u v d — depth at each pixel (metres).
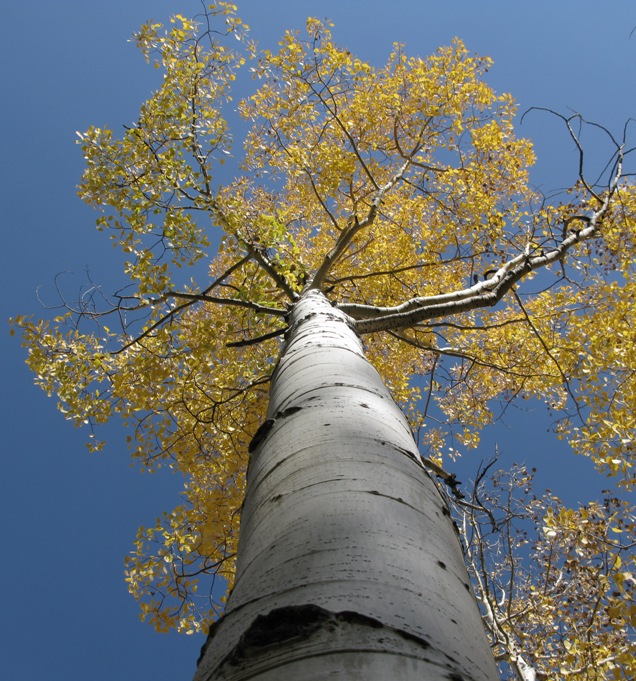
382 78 7.32
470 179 6.77
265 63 6.39
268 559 1.19
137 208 4.84
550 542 5.09
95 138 5.04
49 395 5.50
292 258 6.38
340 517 1.23
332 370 2.33
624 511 4.54
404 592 1.01
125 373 5.31
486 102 7.12
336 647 0.86
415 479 1.48
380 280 7.25
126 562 4.90
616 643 4.15
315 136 7.23
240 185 7.62
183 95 5.47
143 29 5.45
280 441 1.76
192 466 5.67
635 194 6.66
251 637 0.90
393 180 7.12
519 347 7.27
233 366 5.81
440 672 0.86
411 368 8.27
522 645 4.75
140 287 5.02
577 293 6.83
